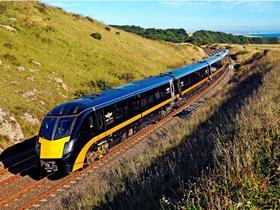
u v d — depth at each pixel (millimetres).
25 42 31000
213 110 17750
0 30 29797
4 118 17734
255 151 6836
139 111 19484
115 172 11984
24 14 39875
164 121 22562
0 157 16234
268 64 28141
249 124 8922
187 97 28859
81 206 9586
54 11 49062
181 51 74062
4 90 20812
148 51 58719
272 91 12477
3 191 12789
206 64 36406
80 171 14320
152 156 12695
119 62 41781
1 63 24281
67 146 13508
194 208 5480
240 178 5848
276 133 7629
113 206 8727
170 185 8383
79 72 31234
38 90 23188
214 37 161625
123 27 129125
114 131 16672
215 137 10023
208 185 6250
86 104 15062
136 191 9023
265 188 5555
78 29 46750
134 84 21219
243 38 182250
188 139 13117
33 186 13016
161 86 23047
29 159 16172
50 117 14406
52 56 31500
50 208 11117
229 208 5098
